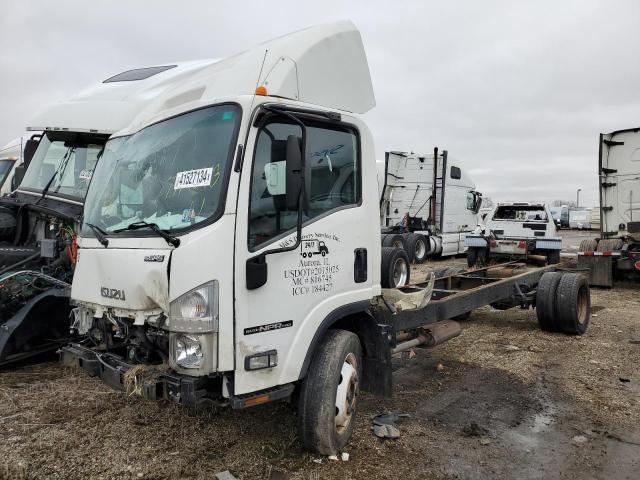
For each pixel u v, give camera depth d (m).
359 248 4.05
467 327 8.14
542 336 7.48
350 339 3.92
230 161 3.19
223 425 4.30
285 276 3.40
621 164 12.98
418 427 4.39
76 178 7.04
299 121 3.26
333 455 3.78
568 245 25.61
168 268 3.11
